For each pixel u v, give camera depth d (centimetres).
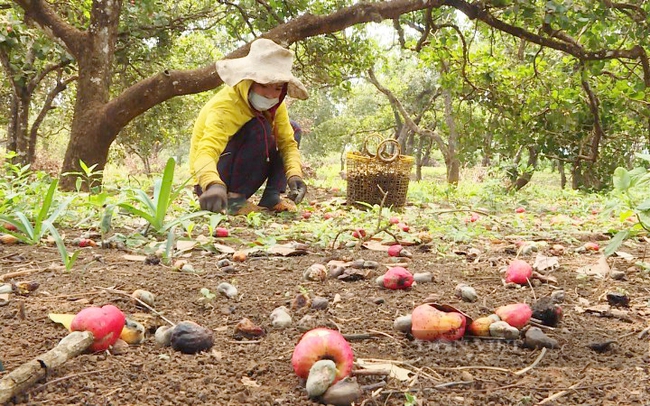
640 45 842
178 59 1406
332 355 158
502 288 282
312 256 351
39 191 470
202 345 185
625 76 1041
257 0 966
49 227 294
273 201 566
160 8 1070
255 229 457
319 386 150
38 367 151
